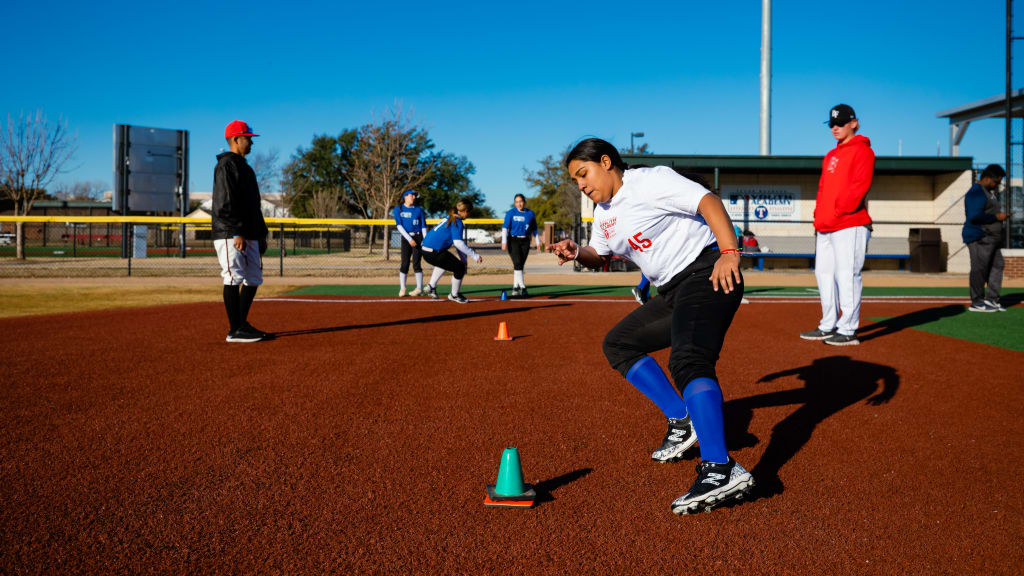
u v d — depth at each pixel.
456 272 10.67
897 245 19.94
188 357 5.94
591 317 8.91
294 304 10.62
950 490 2.87
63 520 2.56
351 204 50.78
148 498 2.78
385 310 9.76
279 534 2.46
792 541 2.41
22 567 2.20
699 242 2.92
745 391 4.66
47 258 25.80
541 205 52.09
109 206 53.38
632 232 2.95
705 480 2.57
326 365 5.59
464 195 53.72
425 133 33.81
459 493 2.85
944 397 4.46
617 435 3.67
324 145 54.28
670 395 3.19
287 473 3.07
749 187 20.02
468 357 5.97
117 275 17.41
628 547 2.36
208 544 2.38
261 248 6.98
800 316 9.00
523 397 4.51
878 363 5.65
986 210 9.23
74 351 6.22
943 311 9.52
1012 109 19.02
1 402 4.32
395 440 3.57
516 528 2.51
